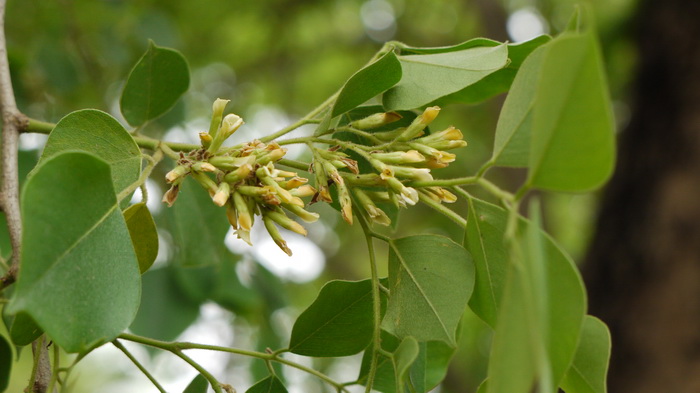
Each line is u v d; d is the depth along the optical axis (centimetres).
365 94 42
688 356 88
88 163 37
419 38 149
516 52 43
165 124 60
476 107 125
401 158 41
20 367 107
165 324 58
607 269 94
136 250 42
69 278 37
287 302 66
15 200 44
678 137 94
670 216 92
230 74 134
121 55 71
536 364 35
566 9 136
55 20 72
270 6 133
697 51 95
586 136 36
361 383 43
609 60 110
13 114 45
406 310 41
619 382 90
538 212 36
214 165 41
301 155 121
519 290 36
